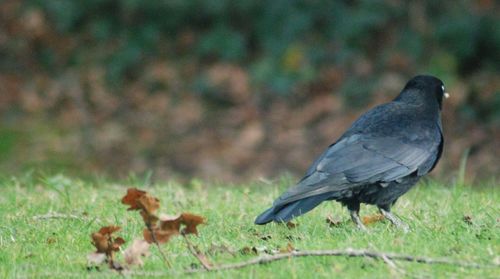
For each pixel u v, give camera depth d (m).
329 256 7.05
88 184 11.46
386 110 8.94
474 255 7.07
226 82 19.36
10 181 11.61
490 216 8.41
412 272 6.69
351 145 8.48
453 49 19.33
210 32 20.38
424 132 8.78
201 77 19.53
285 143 17.56
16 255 7.55
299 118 18.27
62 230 8.37
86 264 7.25
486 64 19.23
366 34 19.78
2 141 17.53
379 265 6.84
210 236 8.06
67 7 20.95
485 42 19.28
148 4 20.72
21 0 21.28
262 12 20.25
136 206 6.91
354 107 18.45
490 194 9.99
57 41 20.67
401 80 18.94
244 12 20.33
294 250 7.27
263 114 18.52
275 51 19.72
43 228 8.49
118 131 18.14
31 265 7.23
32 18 20.91
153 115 18.75
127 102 19.19
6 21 21.06
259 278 6.73
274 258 6.99
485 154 16.81
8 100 19.20
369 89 18.73
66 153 17.22
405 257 6.87
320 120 18.19
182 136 18.00
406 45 19.52
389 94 18.62
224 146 17.61
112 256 7.11
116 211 9.22
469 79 18.94
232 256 7.37
